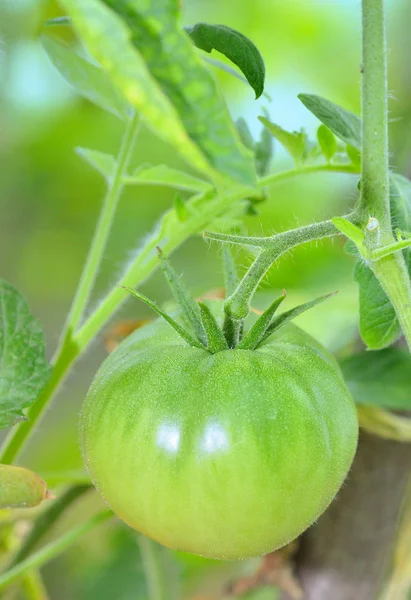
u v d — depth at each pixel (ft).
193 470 1.24
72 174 3.12
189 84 1.01
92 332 1.47
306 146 1.52
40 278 3.19
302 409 1.25
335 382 1.30
